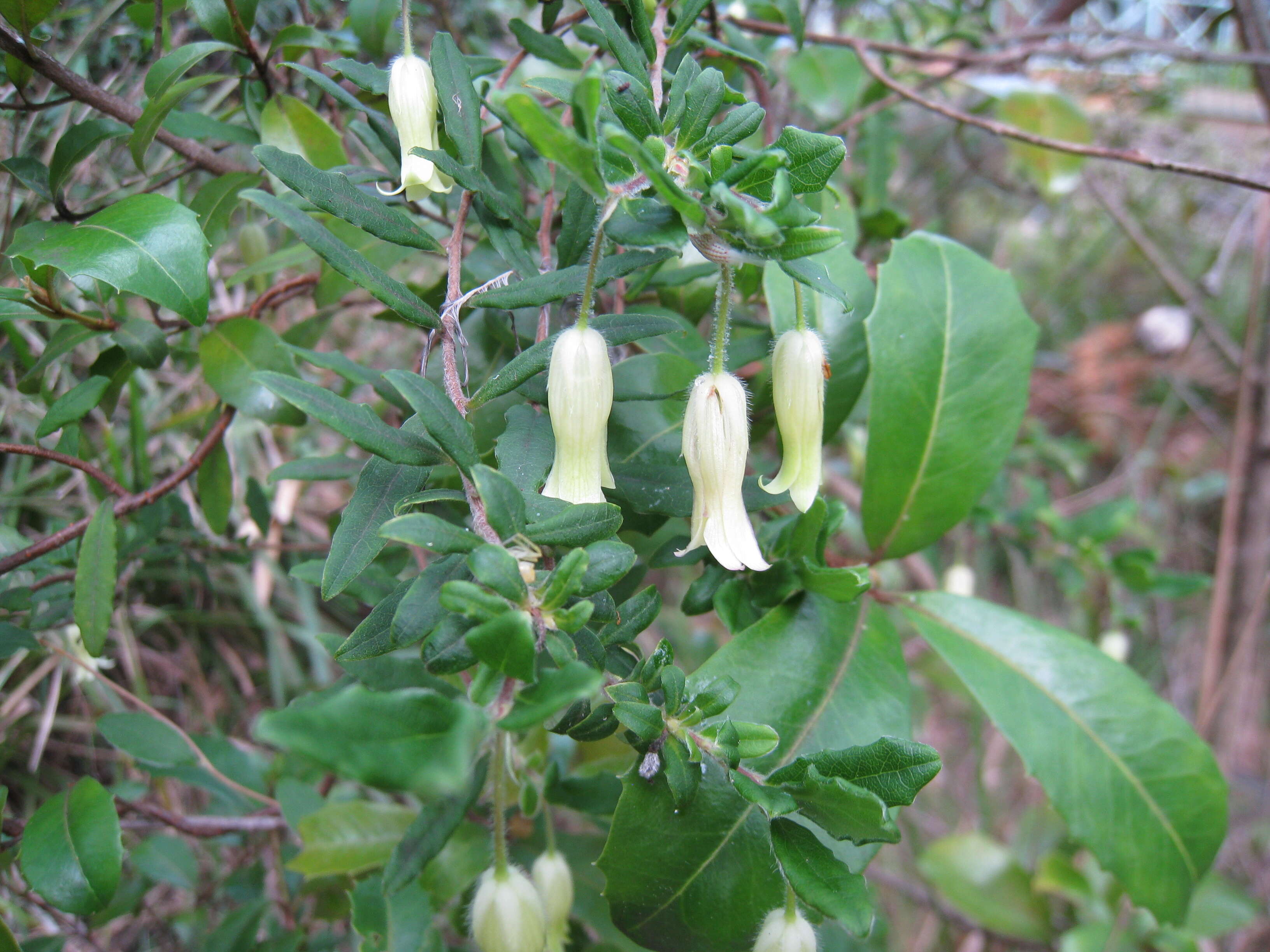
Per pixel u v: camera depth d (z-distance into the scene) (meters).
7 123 0.22
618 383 0.17
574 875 0.21
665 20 0.18
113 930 0.27
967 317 0.19
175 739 0.22
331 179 0.14
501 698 0.11
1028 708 0.18
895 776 0.12
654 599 0.14
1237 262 0.57
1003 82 0.35
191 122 0.19
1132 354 0.60
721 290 0.14
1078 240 0.61
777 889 0.14
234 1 0.17
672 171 0.13
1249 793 0.50
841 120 0.30
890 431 0.19
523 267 0.15
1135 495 0.57
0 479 0.26
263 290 0.24
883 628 0.17
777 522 0.18
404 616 0.12
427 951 0.18
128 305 0.25
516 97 0.10
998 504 0.33
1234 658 0.38
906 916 0.45
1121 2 0.41
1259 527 0.38
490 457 0.18
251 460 0.30
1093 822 0.18
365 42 0.20
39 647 0.19
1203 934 0.34
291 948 0.22
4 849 0.19
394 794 0.27
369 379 0.18
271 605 0.32
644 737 0.12
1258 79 0.32
